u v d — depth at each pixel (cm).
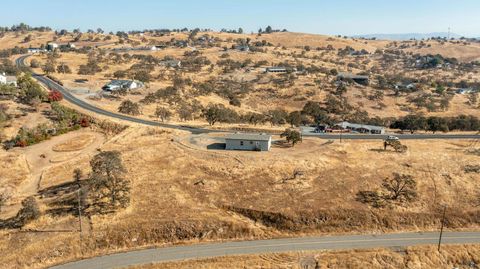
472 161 8294
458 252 5734
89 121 11362
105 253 5575
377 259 5491
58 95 12825
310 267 5288
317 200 6744
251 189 7050
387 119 15375
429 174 7675
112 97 14562
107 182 6538
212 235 6006
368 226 6319
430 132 11612
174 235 5941
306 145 9244
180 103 14850
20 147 9512
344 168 7856
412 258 5559
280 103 18700
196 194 6912
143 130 10400
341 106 17562
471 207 6762
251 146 8719
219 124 12000
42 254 5438
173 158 8281
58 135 10425
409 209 6644
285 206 6550
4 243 5628
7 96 12544
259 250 5681
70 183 7375
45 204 6569
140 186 7081
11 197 6975
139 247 5722
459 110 18312
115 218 6109
